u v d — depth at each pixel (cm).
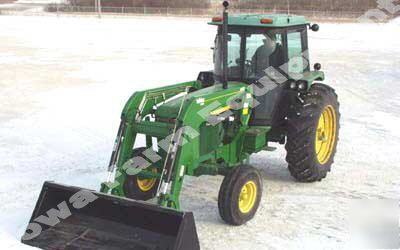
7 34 3070
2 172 733
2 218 574
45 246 477
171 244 452
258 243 520
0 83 1488
